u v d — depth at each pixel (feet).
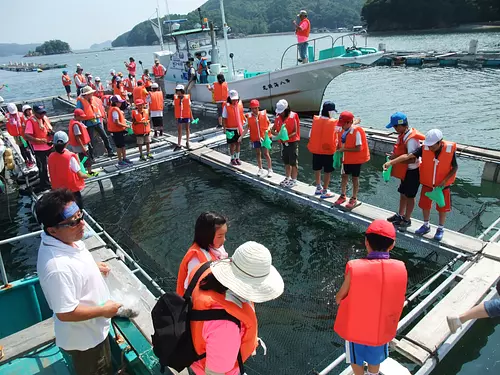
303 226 22.71
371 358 9.37
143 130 32.58
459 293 14.53
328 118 21.81
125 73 139.95
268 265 6.40
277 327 14.75
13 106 32.40
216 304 6.20
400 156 17.53
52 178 19.84
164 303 6.61
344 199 22.72
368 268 8.59
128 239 22.80
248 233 22.34
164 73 64.44
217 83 41.19
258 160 28.48
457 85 66.03
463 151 29.84
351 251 19.89
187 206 26.63
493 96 55.72
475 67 82.48
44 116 28.55
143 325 11.91
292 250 20.35
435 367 12.53
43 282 6.94
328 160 22.70
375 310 8.69
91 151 34.06
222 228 8.45
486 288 14.76
